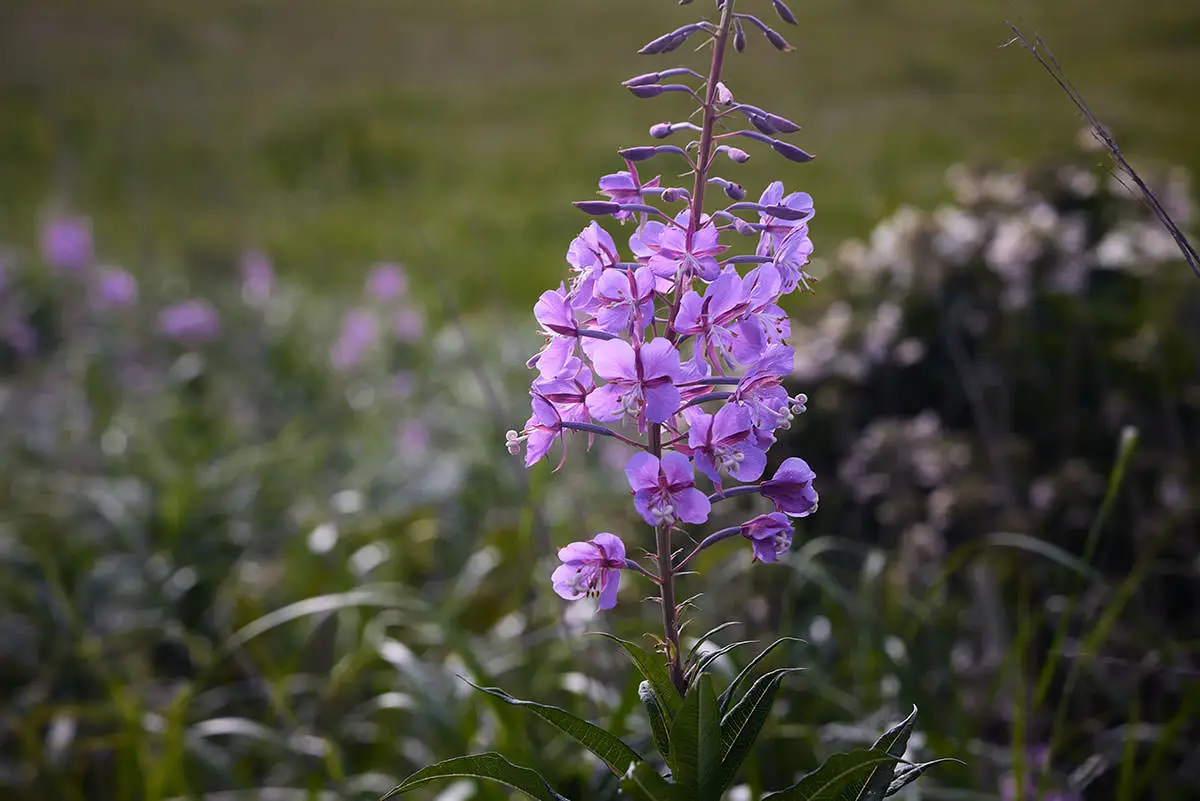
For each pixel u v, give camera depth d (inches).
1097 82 857.5
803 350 202.8
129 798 145.7
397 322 336.2
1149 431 175.6
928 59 1013.8
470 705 141.5
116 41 1143.0
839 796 70.1
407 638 195.5
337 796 138.4
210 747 154.4
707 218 69.6
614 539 70.4
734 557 178.4
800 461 70.6
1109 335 185.5
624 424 75.7
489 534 211.5
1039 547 122.1
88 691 179.6
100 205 595.8
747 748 67.9
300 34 1245.1
